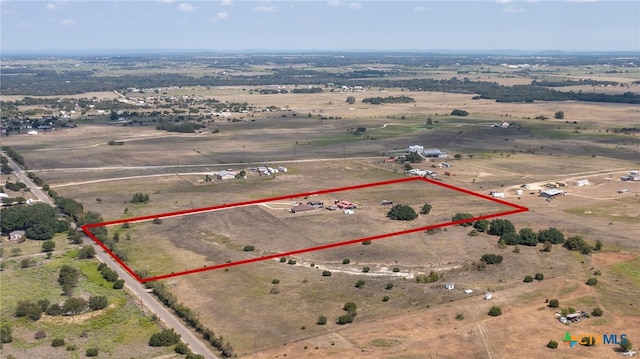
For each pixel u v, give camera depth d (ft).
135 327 304.50
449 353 272.92
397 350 275.59
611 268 379.76
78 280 366.22
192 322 306.76
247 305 329.31
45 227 453.58
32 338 294.87
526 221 484.33
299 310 321.73
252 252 415.03
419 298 334.65
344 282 360.07
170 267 388.98
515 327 297.53
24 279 370.12
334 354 272.51
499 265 385.29
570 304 324.39
